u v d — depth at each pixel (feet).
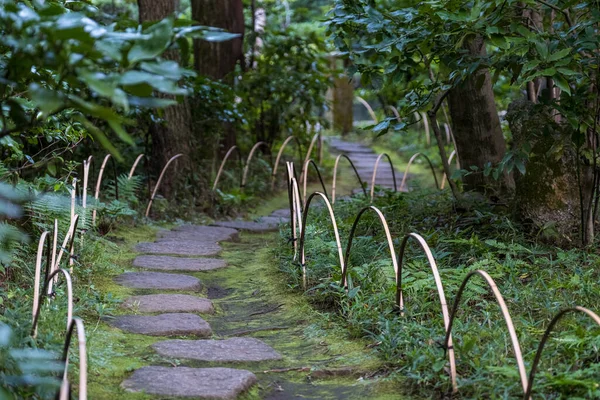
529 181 17.57
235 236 24.13
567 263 15.70
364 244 17.90
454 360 11.09
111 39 7.59
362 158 45.42
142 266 18.74
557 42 15.17
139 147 29.07
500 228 18.21
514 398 10.22
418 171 41.34
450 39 17.49
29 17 7.77
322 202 25.88
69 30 7.12
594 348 11.37
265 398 11.30
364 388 11.50
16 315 11.85
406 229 20.26
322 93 40.29
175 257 20.25
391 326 12.98
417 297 14.23
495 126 21.74
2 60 9.13
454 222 19.75
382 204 23.03
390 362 12.16
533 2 15.43
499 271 15.38
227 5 34.47
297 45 37.52
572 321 12.88
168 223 25.04
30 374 10.00
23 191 14.55
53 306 13.04
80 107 7.45
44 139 19.98
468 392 10.70
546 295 13.97
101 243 19.48
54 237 14.01
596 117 15.94
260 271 19.01
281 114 37.32
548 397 10.44
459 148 22.34
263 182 33.37
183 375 11.51
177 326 14.02
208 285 18.01
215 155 31.14
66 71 7.61
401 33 17.31
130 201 24.07
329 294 15.62
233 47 34.88
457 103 21.75
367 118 63.77
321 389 11.69
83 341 8.99
